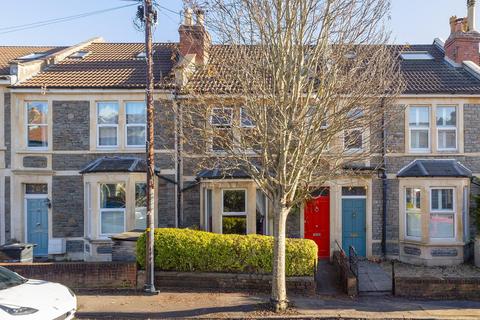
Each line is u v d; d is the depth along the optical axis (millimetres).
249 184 14422
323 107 8742
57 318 7051
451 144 15539
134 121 15719
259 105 8953
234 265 11000
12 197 15242
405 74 16391
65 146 15484
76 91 15305
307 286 10781
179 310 9328
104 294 10477
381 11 9484
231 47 9633
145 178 14961
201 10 9617
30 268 10875
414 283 10594
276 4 8859
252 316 8961
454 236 14633
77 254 15305
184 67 12156
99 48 19375
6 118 15430
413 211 15086
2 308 6641
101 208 14930
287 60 8875
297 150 8828
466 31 17078
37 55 18672
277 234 9406
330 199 15391
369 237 15258
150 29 10602
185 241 11094
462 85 15414
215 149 10891
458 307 9734
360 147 11945
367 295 10758
